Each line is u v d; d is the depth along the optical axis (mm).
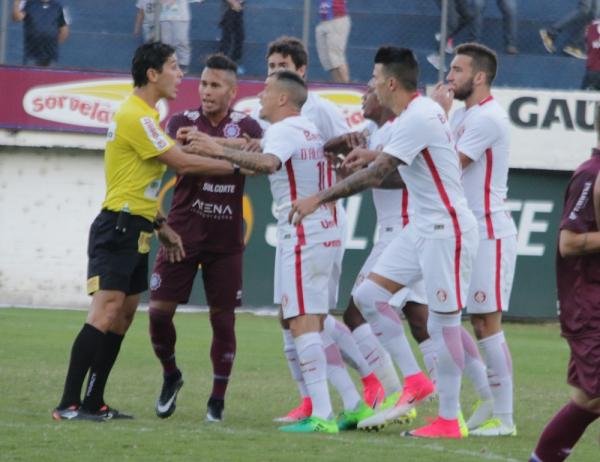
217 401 26984
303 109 28703
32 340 40719
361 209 52344
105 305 25281
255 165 24609
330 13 55125
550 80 56250
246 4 56406
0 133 52312
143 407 28531
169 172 51562
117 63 55969
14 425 24328
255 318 51312
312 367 25578
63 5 56094
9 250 53406
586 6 56125
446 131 24625
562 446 20141
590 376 19438
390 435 25391
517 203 53250
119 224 25188
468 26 55812
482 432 26109
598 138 19984
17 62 54625
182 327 46781
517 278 53219
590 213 19484
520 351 43719
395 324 25891
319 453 22266
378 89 24609
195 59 55625
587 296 19594
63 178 53531
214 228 27344
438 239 24750
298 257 25531
